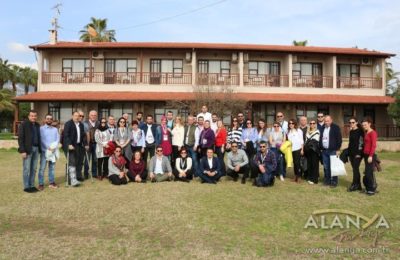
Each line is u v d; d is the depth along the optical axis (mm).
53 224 5836
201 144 9930
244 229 5574
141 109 22969
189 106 20109
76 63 24062
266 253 4594
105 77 23453
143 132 10203
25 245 4852
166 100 21188
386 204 7102
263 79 23906
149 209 6719
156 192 8242
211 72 24344
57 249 4707
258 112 23375
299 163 9664
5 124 43156
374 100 22766
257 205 7039
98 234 5340
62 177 10664
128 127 10258
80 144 9539
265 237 5215
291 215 6352
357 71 25328
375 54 24094
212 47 22812
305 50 23375
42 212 6535
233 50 23312
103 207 6867
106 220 6043
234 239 5113
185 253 4578
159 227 5668
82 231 5480
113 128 10055
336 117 23922
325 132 9164
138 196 7816
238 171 9594
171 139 10422
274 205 7043
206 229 5566
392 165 14047
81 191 8398
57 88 23203
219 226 5715
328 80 24188
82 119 9773
